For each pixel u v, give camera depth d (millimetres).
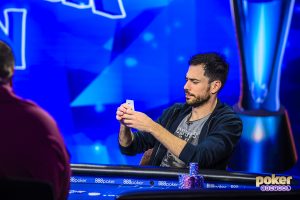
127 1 5320
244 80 5289
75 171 2895
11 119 1823
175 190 1513
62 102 5434
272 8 5211
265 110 5297
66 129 5465
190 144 2990
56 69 5410
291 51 5281
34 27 5387
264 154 5328
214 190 1507
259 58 5262
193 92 3145
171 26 5316
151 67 5363
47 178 1813
